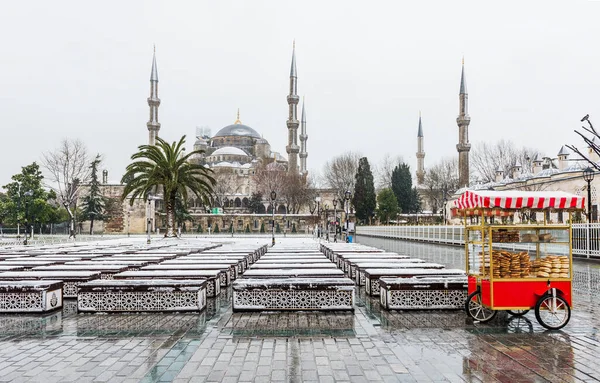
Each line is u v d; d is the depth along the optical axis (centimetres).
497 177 6500
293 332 709
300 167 12575
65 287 1067
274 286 859
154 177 3800
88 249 2258
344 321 785
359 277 1223
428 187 8731
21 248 2470
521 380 496
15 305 866
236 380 498
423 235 4491
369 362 559
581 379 498
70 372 529
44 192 5075
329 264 1237
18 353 607
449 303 870
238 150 11844
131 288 869
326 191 9250
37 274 1088
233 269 1359
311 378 504
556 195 721
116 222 7019
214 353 600
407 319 798
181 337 682
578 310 878
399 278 934
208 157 11812
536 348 615
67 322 792
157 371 530
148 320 802
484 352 599
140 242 3509
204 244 2952
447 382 491
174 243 3175
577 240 2169
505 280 723
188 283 870
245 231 6950
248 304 861
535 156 5694
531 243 786
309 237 5291
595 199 3891
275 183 8338
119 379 505
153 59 8775
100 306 868
